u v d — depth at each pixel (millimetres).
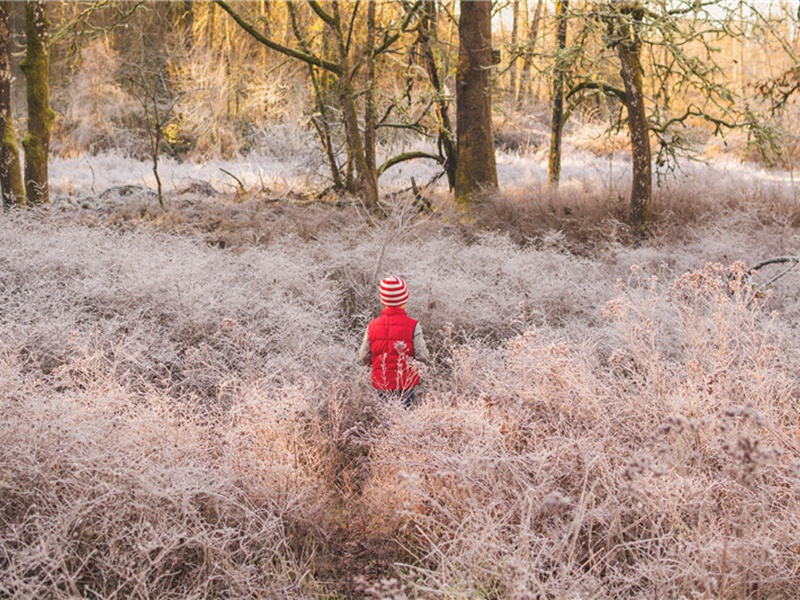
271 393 4547
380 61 15297
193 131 25594
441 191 15734
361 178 12352
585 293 7230
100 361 4812
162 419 3930
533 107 31234
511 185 15852
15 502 3199
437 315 6488
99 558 2984
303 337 5637
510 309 6840
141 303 6188
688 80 10852
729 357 4305
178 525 3143
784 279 7246
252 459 3717
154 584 2852
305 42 13906
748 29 10219
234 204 12539
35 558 2730
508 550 2947
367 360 4914
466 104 13711
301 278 7082
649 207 10812
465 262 8430
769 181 16172
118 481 3180
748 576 2896
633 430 3906
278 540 3475
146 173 20859
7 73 10000
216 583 3135
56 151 26875
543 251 9188
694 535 3062
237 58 24859
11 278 6621
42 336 5348
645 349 4461
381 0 14711
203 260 7379
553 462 3633
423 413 4035
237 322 5566
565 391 4141
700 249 9336
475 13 13484
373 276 7309
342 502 4020
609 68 11930
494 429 3631
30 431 3391
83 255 7191
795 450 3486
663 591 2791
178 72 25297
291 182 16406
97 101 27172
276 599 3057
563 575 2740
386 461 3855
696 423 3211
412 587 3195
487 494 3434
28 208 9586
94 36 14500
